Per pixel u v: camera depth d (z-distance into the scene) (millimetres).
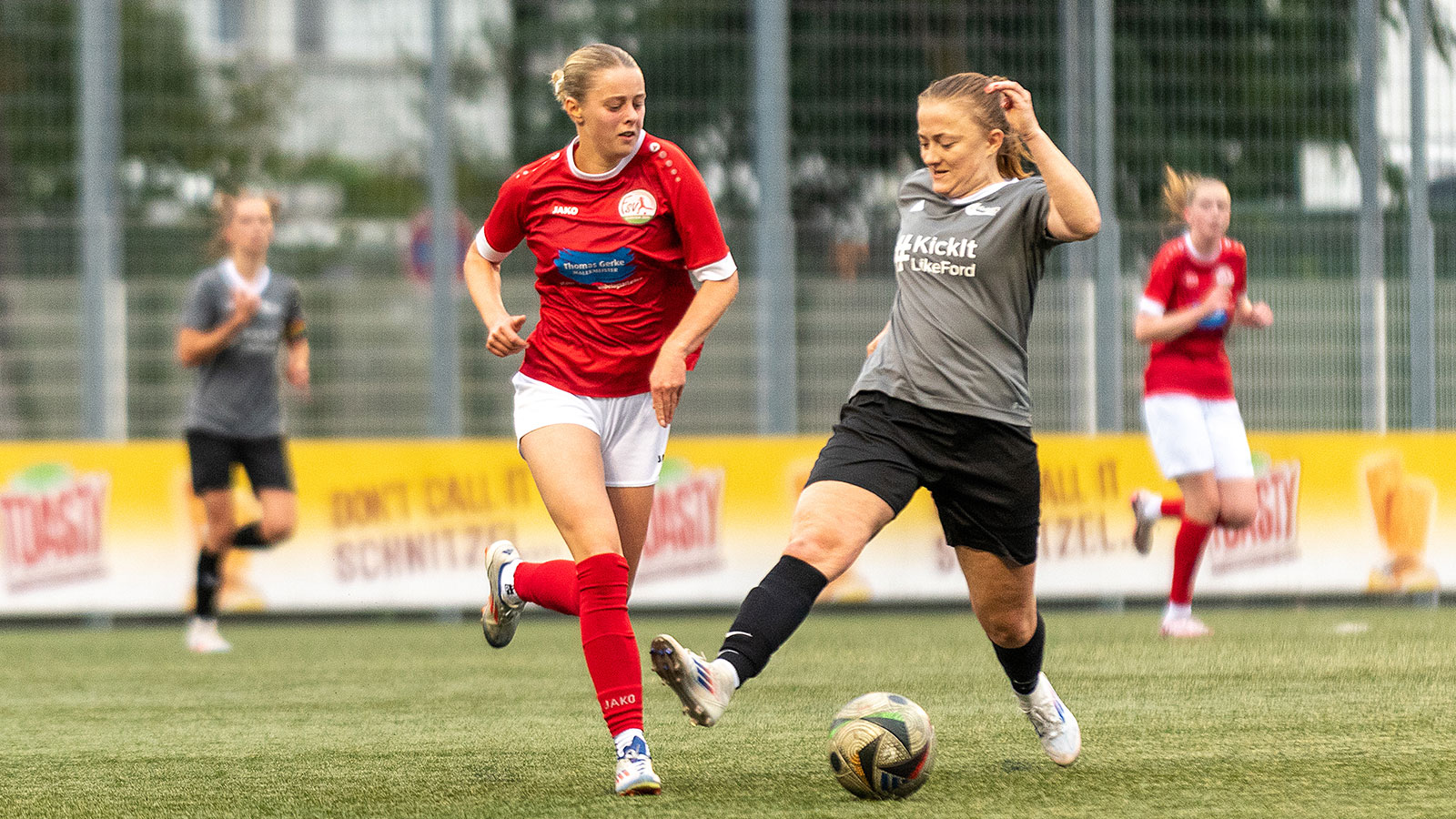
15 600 29484
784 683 19562
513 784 12438
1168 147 32094
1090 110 31453
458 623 30641
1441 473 31953
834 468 11711
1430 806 10992
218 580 25844
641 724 11711
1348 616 29484
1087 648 23375
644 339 12312
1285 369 32188
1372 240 32312
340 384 31250
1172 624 25406
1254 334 32062
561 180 12188
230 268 25484
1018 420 11734
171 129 32812
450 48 33188
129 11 32875
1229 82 32250
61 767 13781
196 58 32875
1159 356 24641
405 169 34156
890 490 11562
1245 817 10641
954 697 18031
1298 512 31500
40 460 29734
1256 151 32281
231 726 16438
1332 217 32375
